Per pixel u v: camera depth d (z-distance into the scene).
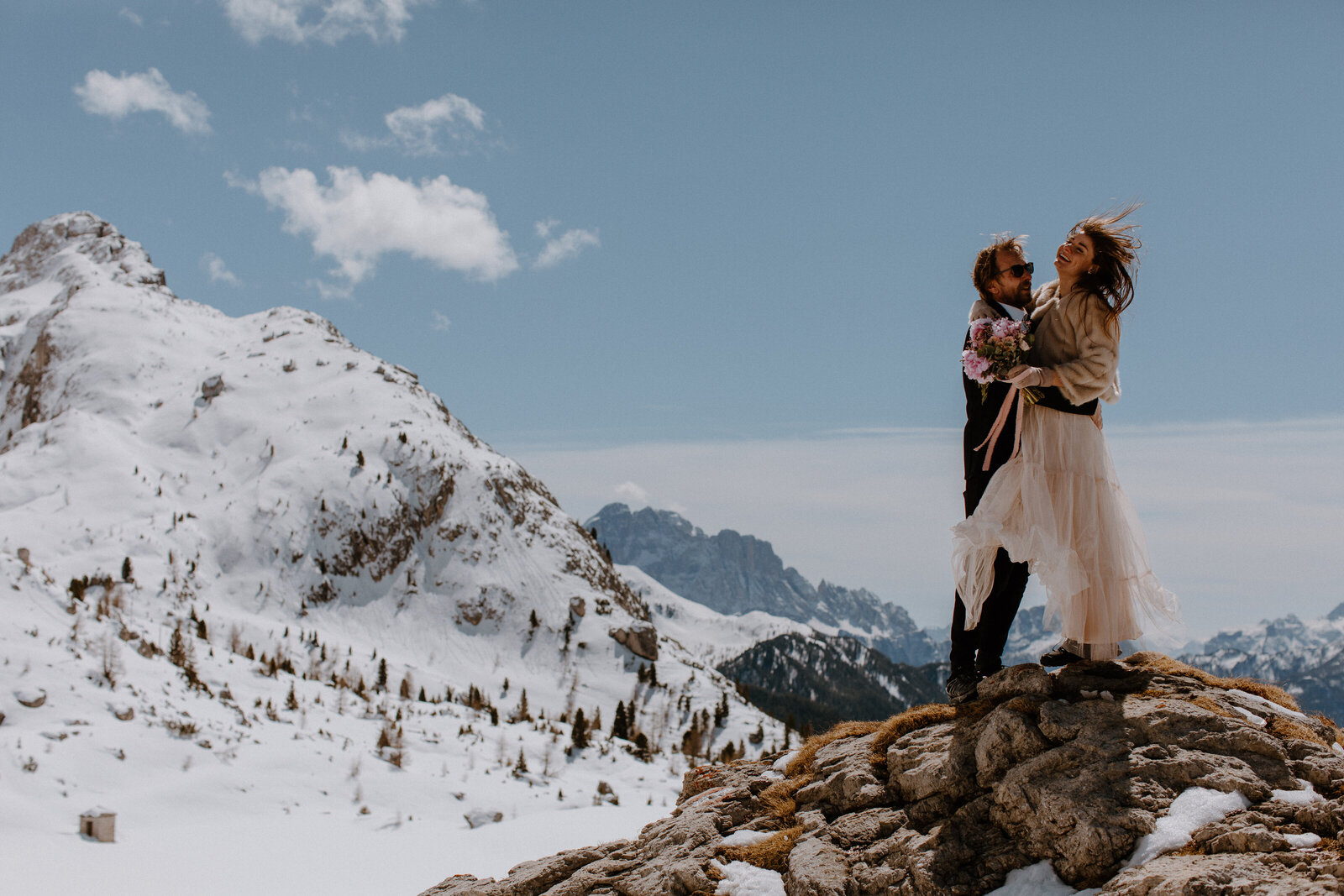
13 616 136.38
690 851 8.35
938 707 8.72
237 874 87.00
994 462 8.17
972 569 8.21
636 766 181.62
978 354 7.97
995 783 7.17
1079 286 8.11
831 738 9.66
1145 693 7.55
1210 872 5.37
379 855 100.81
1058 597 7.86
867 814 7.85
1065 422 8.10
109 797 101.69
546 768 165.38
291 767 126.50
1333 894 4.86
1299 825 5.71
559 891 8.53
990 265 8.58
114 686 127.12
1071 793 6.54
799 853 7.56
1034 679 7.83
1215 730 6.73
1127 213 8.06
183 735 122.50
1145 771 6.52
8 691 113.69
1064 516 7.91
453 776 144.00
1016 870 6.59
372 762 138.50
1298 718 7.24
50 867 79.62
